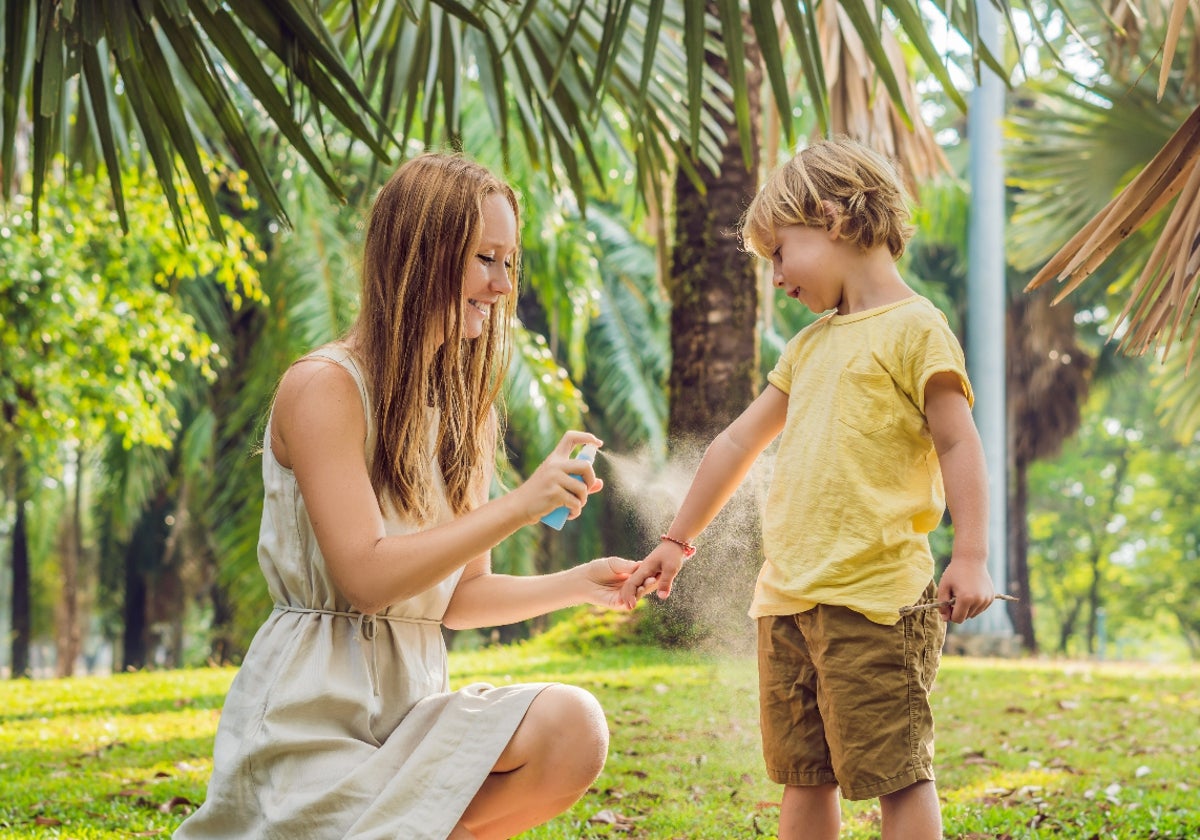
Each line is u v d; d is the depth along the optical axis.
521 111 4.03
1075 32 3.04
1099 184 7.09
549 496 1.86
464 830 1.81
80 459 17.81
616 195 14.31
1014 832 2.95
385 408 1.96
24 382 9.38
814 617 2.16
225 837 1.85
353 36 3.98
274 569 1.97
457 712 1.87
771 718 2.26
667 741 4.17
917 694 2.10
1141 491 28.62
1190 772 3.90
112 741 4.60
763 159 5.69
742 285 4.93
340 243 10.59
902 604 2.10
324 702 1.86
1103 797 3.42
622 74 3.89
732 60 3.10
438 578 1.86
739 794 3.31
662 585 2.32
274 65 4.31
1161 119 6.71
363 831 1.75
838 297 2.32
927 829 2.07
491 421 2.28
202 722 5.17
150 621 16.06
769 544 2.26
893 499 2.15
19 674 18.31
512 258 2.20
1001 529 12.20
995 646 12.13
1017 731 5.00
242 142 3.12
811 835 2.21
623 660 7.25
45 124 3.14
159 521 15.64
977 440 2.12
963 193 15.64
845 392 2.21
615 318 14.84
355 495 1.90
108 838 2.88
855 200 2.26
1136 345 2.41
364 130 3.05
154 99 3.16
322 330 10.29
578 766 1.87
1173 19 2.28
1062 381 17.86
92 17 2.89
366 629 1.92
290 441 1.93
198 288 12.19
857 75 5.30
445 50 3.93
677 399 4.98
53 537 21.20
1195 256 2.28
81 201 8.62
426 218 2.00
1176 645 37.00
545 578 2.26
